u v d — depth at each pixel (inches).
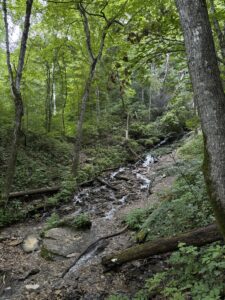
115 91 1117.1
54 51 683.4
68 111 845.2
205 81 139.1
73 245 266.1
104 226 312.2
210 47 141.3
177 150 605.0
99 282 203.0
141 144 888.3
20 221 347.3
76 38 629.9
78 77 786.2
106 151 726.5
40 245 276.7
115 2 429.4
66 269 225.3
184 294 147.6
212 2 281.0
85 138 796.0
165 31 255.8
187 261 167.0
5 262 243.0
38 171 481.4
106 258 216.5
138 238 245.6
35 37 660.1
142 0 265.4
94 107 1014.4
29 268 232.5
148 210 297.3
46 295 194.1
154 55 271.1
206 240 177.6
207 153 140.3
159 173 304.0
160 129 1008.9
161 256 216.2
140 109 1165.7
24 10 496.7
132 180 511.5
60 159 605.9
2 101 657.6
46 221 347.6
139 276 200.4
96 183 511.2
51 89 810.8
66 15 520.1
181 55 308.5
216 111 137.2
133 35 244.8
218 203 134.2
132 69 275.3
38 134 637.9
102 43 533.6
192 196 240.5
